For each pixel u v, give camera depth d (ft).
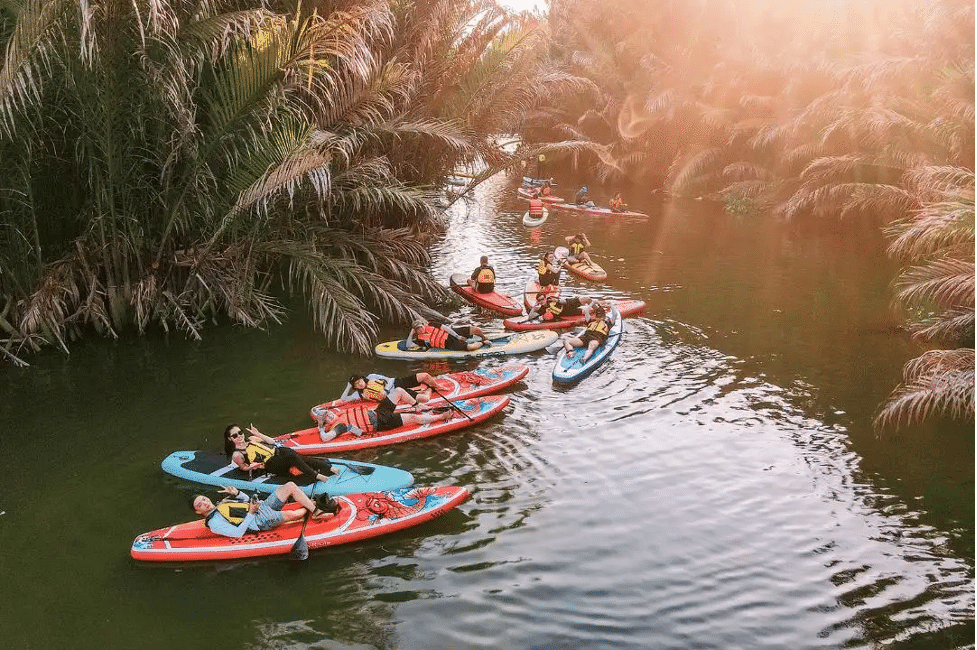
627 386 35.40
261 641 18.35
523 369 36.17
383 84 42.14
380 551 22.40
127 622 19.06
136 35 32.86
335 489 25.30
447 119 48.08
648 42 118.11
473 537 23.15
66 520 23.66
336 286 39.19
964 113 57.72
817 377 36.63
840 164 77.15
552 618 19.38
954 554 22.43
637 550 22.52
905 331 43.55
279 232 42.37
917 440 29.91
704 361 38.81
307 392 33.83
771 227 80.59
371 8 39.37
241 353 38.50
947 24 65.57
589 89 121.29
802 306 49.08
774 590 20.68
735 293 52.54
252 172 36.73
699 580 21.08
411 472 27.14
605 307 46.06
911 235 38.27
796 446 29.45
